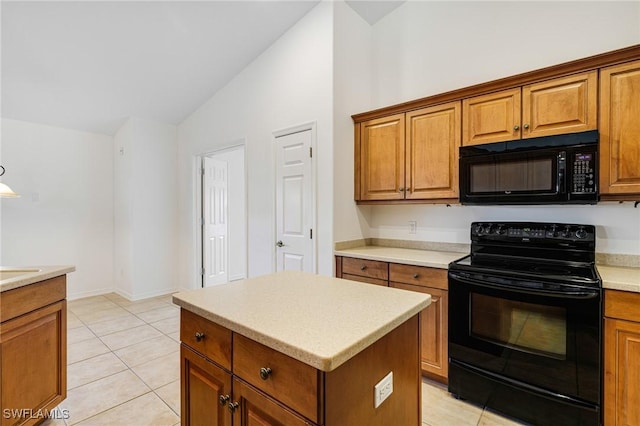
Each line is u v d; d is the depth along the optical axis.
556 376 1.72
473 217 2.58
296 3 2.84
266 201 3.38
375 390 1.04
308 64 2.95
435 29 2.78
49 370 1.82
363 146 2.90
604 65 1.81
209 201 4.56
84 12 2.61
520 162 2.03
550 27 2.27
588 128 1.85
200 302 1.27
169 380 2.33
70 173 4.25
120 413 1.96
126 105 3.92
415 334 1.28
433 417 1.89
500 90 2.17
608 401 1.61
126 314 3.69
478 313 1.98
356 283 1.59
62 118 3.96
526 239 2.18
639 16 1.99
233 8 2.82
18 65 2.99
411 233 2.91
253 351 1.02
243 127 3.64
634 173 1.74
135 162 4.20
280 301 1.29
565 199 1.88
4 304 1.57
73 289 4.29
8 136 3.79
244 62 3.53
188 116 4.45
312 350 0.85
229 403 1.10
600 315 1.62
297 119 3.05
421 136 2.54
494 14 2.49
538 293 1.75
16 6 2.46
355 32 2.99
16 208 3.86
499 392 1.90
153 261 4.40
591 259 2.00
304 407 0.87
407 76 2.94
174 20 2.85
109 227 4.61
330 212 2.78
